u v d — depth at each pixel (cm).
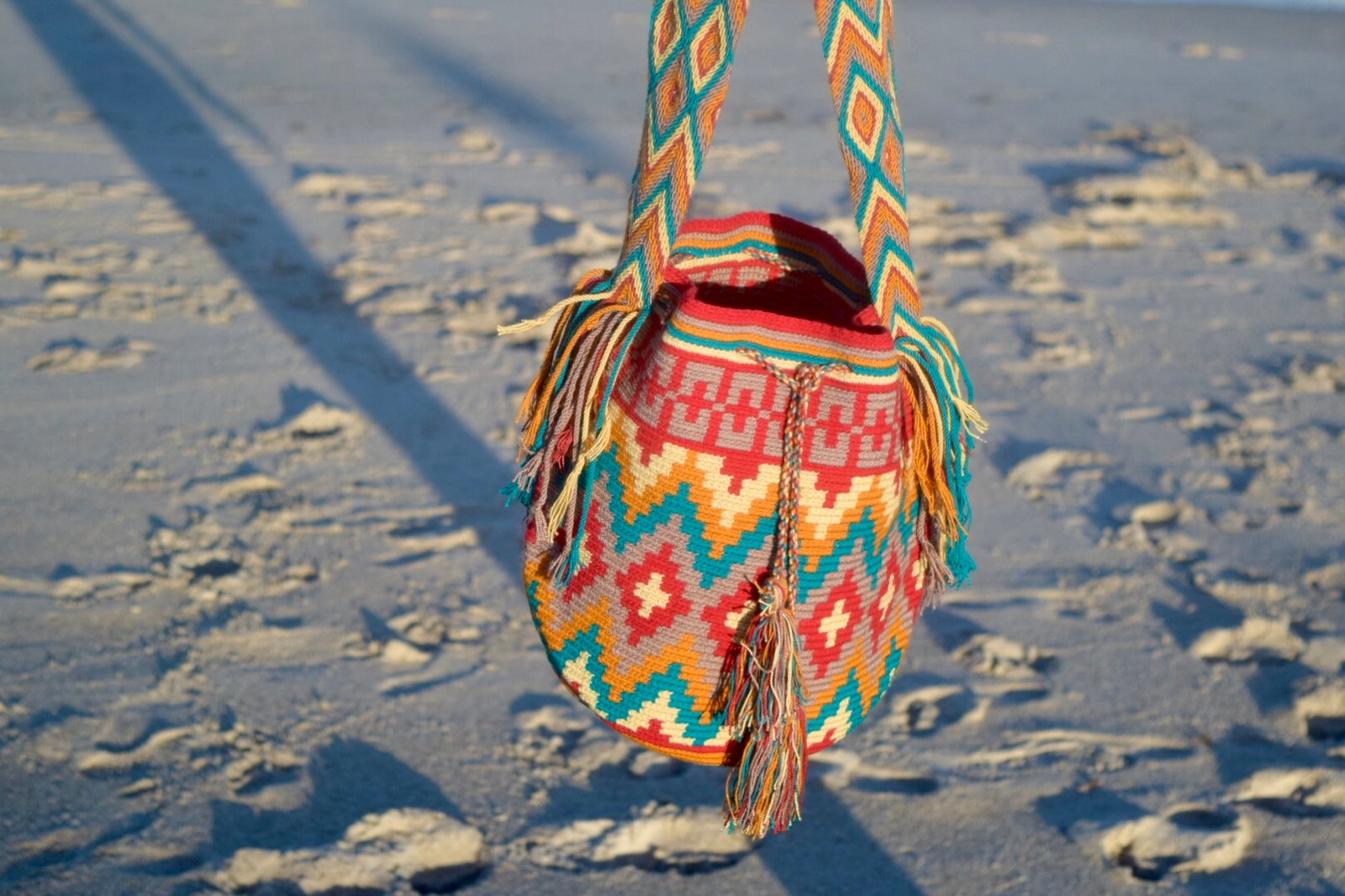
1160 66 2209
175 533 490
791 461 195
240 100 1391
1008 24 2777
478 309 773
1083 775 393
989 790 385
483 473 573
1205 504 580
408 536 512
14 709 385
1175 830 366
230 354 684
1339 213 1171
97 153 1103
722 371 196
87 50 1605
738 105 1551
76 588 451
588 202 1050
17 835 338
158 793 358
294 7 2133
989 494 584
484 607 468
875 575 211
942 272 922
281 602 459
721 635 204
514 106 1468
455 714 406
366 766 378
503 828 358
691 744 212
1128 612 489
